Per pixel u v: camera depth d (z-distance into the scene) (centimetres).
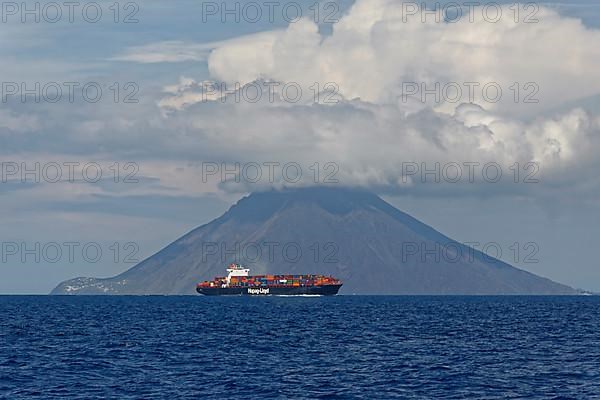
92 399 17938
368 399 18138
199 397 18288
